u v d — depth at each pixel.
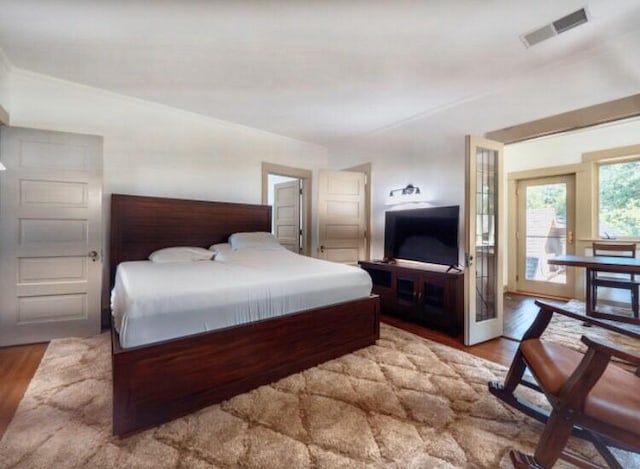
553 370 1.40
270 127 4.37
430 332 3.19
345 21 2.10
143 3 1.93
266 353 2.06
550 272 4.99
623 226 4.30
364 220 4.68
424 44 2.37
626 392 1.30
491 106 3.10
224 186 4.14
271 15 2.04
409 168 3.99
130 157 3.43
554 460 1.23
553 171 4.83
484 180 3.05
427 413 1.76
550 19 2.07
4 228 2.68
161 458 1.39
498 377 2.20
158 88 3.18
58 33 2.26
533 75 2.78
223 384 1.87
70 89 3.08
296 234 5.31
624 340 3.08
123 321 1.60
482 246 3.06
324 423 1.66
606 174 4.45
